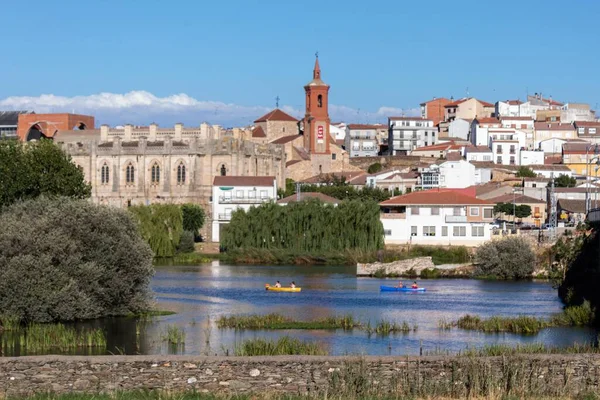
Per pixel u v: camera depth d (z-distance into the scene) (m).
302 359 68.88
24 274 114.00
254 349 90.56
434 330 116.00
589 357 69.31
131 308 126.88
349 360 68.62
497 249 191.12
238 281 182.88
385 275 194.12
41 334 105.75
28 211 129.25
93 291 119.81
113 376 68.38
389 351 98.94
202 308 138.25
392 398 65.12
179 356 70.12
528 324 114.62
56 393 66.38
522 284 177.38
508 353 73.38
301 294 159.75
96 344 102.12
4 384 67.94
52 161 182.25
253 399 65.00
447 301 149.12
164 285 173.62
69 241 118.81
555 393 66.94
